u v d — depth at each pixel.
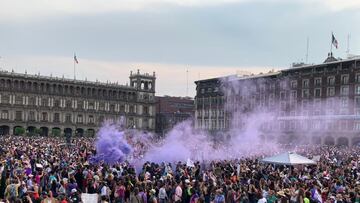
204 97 176.75
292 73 140.88
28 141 92.31
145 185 28.17
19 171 31.08
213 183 29.75
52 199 23.14
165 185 29.78
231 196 27.09
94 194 25.33
